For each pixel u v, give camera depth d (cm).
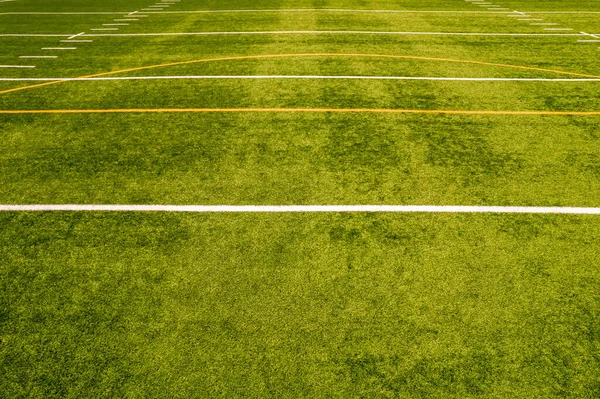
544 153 562
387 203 470
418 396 289
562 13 1361
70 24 1257
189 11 1418
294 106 703
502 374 301
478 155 559
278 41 1062
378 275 379
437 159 550
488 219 445
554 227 434
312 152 568
